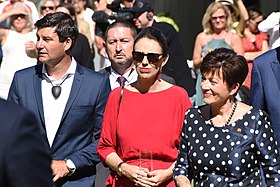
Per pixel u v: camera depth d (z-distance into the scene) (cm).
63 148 1584
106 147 1552
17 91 1602
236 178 1364
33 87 1595
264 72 1528
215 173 1375
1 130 825
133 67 1770
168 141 1505
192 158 1390
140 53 1509
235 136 1369
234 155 1359
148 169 1494
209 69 1377
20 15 2398
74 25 1595
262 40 2686
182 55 2242
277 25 2578
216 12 2572
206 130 1384
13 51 2391
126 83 1770
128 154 1515
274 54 1532
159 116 1509
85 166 1587
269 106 1522
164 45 1523
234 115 1386
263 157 1373
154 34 1521
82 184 1599
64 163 1571
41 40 1572
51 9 2566
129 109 1523
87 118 1598
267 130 1380
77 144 1593
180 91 1527
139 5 2127
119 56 1748
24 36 2398
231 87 1380
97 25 2130
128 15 2117
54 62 1577
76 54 2262
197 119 1401
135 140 1506
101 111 1605
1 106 838
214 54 1392
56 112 1584
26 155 826
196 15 3391
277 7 3103
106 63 2388
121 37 1745
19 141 826
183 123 1420
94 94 1598
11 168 818
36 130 842
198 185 1390
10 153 820
